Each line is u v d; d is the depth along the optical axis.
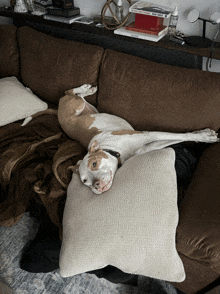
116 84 1.65
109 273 1.25
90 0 2.00
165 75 1.49
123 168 1.23
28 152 1.59
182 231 1.04
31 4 2.18
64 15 1.97
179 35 1.67
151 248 1.01
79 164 1.36
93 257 1.04
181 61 1.70
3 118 1.75
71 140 1.71
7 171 1.52
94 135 1.56
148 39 1.65
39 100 1.90
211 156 1.33
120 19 1.87
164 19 1.78
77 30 1.96
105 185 1.15
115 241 1.02
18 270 1.43
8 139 1.70
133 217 1.03
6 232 1.63
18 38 2.02
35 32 1.95
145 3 1.72
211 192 1.12
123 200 1.07
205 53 1.54
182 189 1.28
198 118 1.44
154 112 1.55
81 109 1.71
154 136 1.44
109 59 1.68
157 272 1.04
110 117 1.64
